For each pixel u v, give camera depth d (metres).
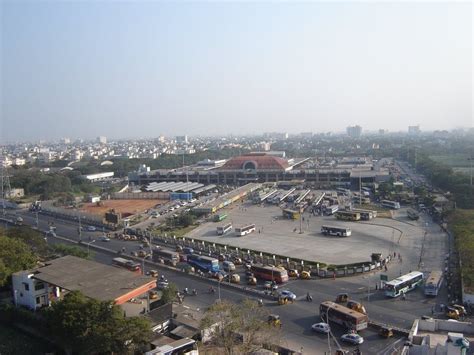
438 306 79.31
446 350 53.94
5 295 88.75
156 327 70.62
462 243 102.75
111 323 61.22
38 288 80.19
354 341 65.50
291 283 95.00
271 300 85.62
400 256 111.00
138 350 62.97
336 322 72.88
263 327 65.44
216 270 105.25
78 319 61.53
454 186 194.38
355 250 119.06
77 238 146.12
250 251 119.81
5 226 167.88
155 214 182.00
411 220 157.25
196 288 94.19
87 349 60.62
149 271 106.38
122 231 153.88
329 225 152.88
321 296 86.56
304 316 77.12
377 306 80.06
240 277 101.12
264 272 97.62
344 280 95.75
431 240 127.50
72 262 91.38
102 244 136.38
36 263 96.06
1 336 73.56
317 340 67.44
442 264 103.62
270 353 60.94
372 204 192.38
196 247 126.88
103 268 86.75
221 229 144.38
